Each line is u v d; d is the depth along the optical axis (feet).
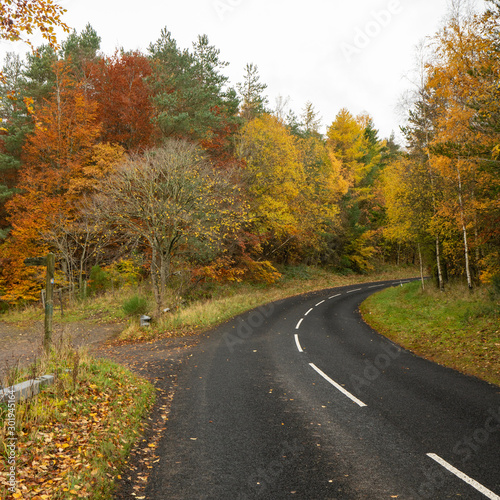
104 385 20.95
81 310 63.46
